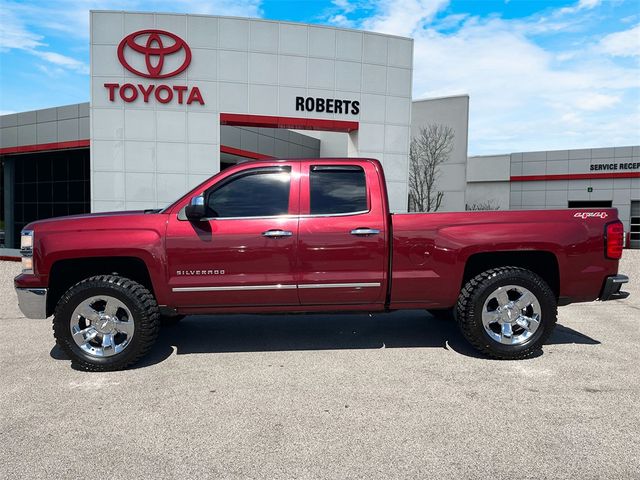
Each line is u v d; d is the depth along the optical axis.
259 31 13.50
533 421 3.40
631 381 4.17
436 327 6.15
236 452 3.00
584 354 4.96
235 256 4.64
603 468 2.79
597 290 4.84
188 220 4.66
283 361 4.79
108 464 2.87
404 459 2.90
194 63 13.20
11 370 4.59
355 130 14.55
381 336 5.71
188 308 4.74
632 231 32.66
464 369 4.50
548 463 2.84
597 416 3.47
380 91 14.55
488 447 3.04
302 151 23.48
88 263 4.78
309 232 4.70
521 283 4.70
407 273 4.77
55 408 3.69
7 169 22.84
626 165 32.59
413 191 27.70
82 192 21.09
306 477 2.72
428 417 3.47
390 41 14.57
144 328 4.54
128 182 13.12
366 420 3.44
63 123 18.70
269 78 13.63
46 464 2.88
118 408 3.68
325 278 4.73
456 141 27.06
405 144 14.91
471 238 4.75
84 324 4.71
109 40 12.87
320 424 3.38
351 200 4.82
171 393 3.98
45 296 4.57
